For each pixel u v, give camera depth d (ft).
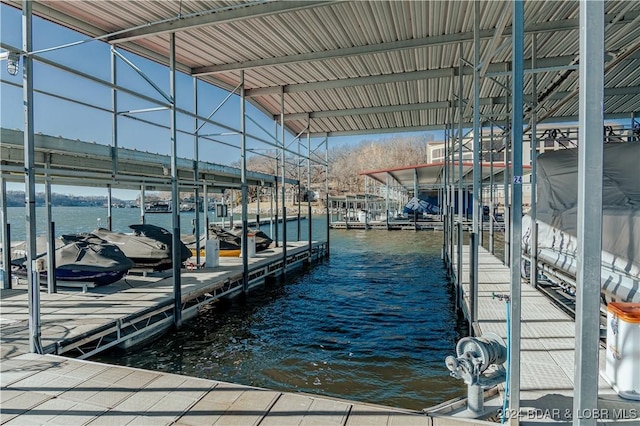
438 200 111.04
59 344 14.44
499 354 9.67
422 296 30.71
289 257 40.70
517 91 8.10
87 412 9.46
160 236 30.58
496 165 66.90
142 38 23.47
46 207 22.43
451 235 35.96
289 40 25.12
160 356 18.45
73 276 22.88
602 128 5.63
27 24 13.70
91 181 22.31
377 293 31.71
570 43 26.14
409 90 37.40
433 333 21.81
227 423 8.90
